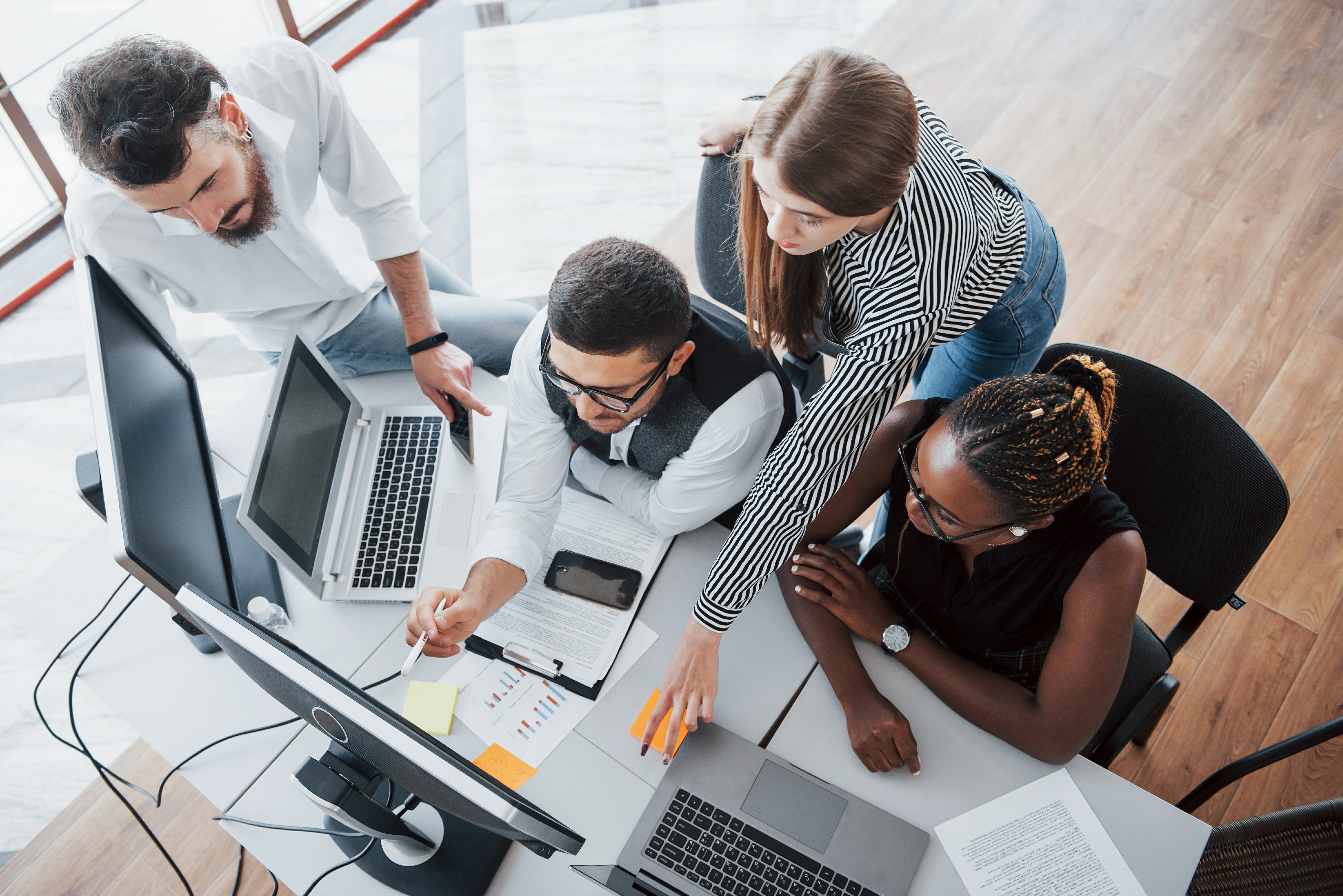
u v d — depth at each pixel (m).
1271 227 2.82
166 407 1.37
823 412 1.22
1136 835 1.21
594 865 1.22
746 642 1.41
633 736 1.32
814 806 1.24
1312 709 2.01
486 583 1.38
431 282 2.14
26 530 2.42
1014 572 1.28
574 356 1.21
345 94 1.71
